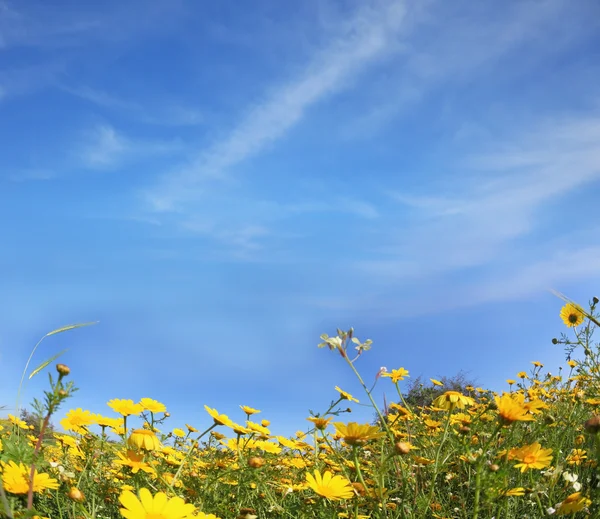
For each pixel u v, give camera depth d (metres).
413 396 6.80
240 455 3.33
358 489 3.22
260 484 3.36
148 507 1.94
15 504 1.97
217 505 3.09
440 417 5.24
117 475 3.23
